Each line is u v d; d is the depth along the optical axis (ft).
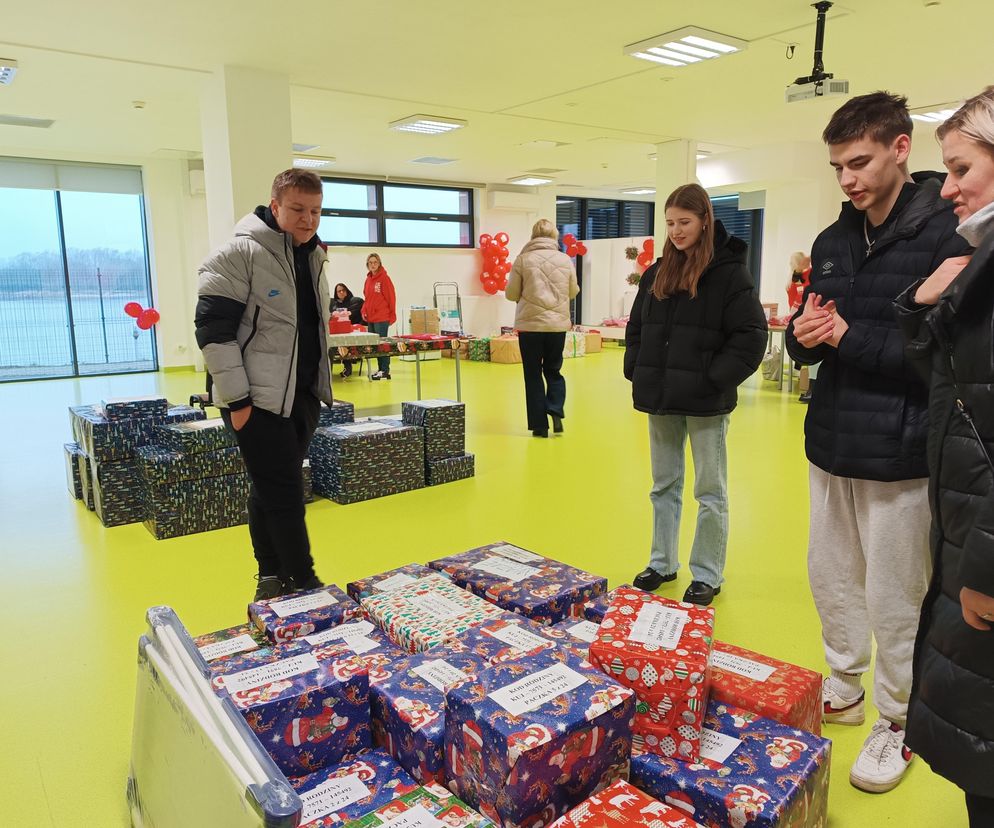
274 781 3.44
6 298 32.24
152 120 25.45
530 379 19.72
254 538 9.12
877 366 5.68
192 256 35.47
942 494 3.89
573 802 4.35
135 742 5.20
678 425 9.55
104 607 9.70
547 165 37.63
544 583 7.12
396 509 13.89
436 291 44.39
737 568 10.75
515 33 17.01
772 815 4.16
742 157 34.24
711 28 16.99
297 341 8.32
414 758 4.83
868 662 6.79
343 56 18.45
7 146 30.42
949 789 5.98
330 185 39.68
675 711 4.68
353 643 6.14
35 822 5.72
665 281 8.96
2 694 7.62
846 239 6.18
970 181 3.82
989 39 18.08
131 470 13.23
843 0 15.37
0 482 16.10
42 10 14.87
